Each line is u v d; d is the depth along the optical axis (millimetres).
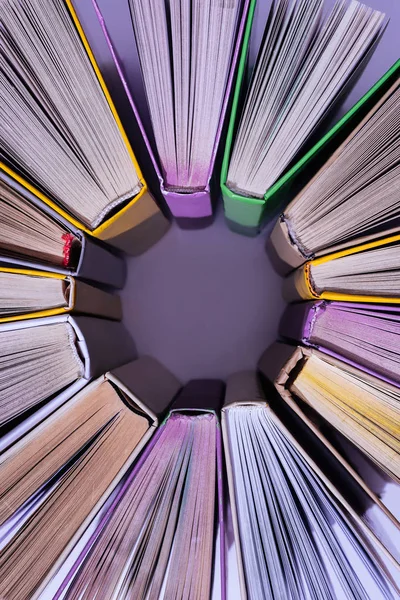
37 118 193
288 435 190
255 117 192
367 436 194
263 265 269
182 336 271
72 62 182
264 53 176
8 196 190
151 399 214
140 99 250
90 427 200
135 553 197
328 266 197
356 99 251
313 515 196
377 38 187
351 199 194
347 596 189
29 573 180
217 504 203
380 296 195
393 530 244
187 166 213
